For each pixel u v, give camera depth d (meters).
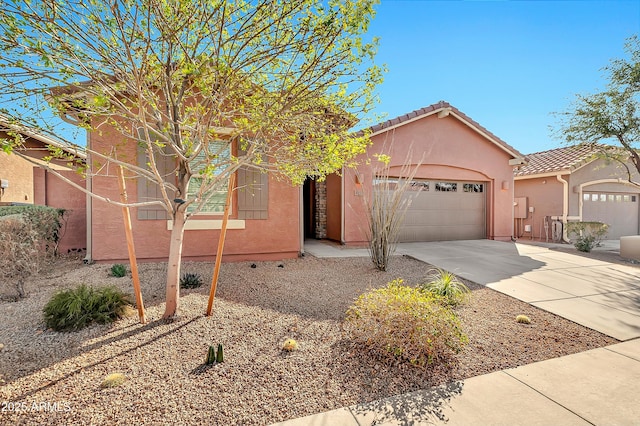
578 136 11.57
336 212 12.62
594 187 15.76
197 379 3.11
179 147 4.46
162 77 4.13
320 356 3.65
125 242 7.86
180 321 4.40
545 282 7.10
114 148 5.10
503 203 14.05
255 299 5.52
